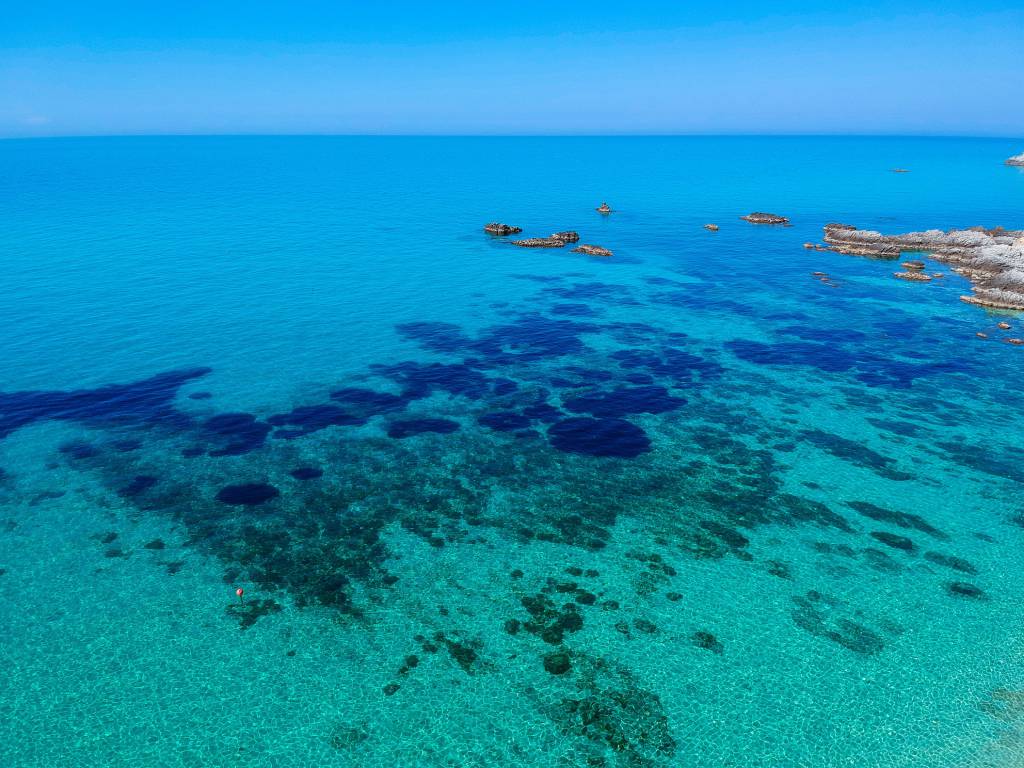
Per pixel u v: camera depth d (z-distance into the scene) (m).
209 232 87.69
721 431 34.34
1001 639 20.55
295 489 28.67
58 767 16.31
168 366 42.03
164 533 25.45
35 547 24.41
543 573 23.64
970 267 68.69
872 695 18.55
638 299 59.69
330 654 19.89
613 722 17.70
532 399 38.16
